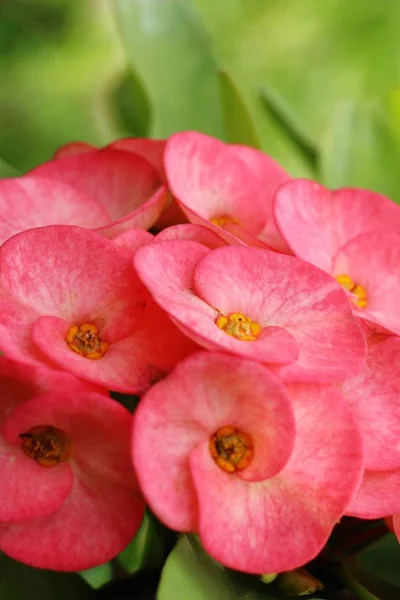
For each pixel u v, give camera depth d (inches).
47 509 10.9
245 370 10.7
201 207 13.0
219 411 11.0
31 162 24.9
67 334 11.5
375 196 13.4
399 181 15.3
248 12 28.1
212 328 11.1
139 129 15.2
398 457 11.6
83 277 11.5
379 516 11.3
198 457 10.9
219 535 10.8
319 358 11.4
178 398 10.8
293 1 28.3
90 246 11.5
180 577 10.8
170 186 12.3
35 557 11.0
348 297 12.3
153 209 12.4
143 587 12.1
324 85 28.0
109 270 11.5
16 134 25.1
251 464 11.1
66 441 11.2
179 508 10.8
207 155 13.1
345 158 15.3
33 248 11.5
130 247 11.8
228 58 27.8
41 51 25.4
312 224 13.0
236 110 15.0
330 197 13.4
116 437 10.9
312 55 28.2
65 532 11.0
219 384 10.8
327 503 10.9
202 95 15.1
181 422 10.9
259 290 11.7
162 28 15.2
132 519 11.1
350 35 28.3
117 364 11.3
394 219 13.4
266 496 11.1
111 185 13.3
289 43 28.2
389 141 15.4
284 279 11.7
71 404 10.8
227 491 11.1
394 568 12.8
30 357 11.0
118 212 13.2
